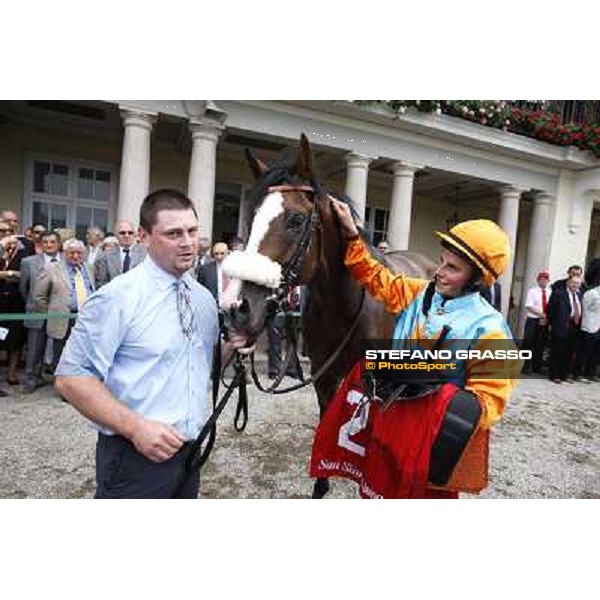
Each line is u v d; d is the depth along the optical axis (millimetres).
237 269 1474
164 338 1325
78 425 3191
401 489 1373
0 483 2400
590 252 9812
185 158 7008
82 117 6242
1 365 4723
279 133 5102
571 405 4734
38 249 4352
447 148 6004
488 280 1367
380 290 1618
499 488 2742
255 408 3734
